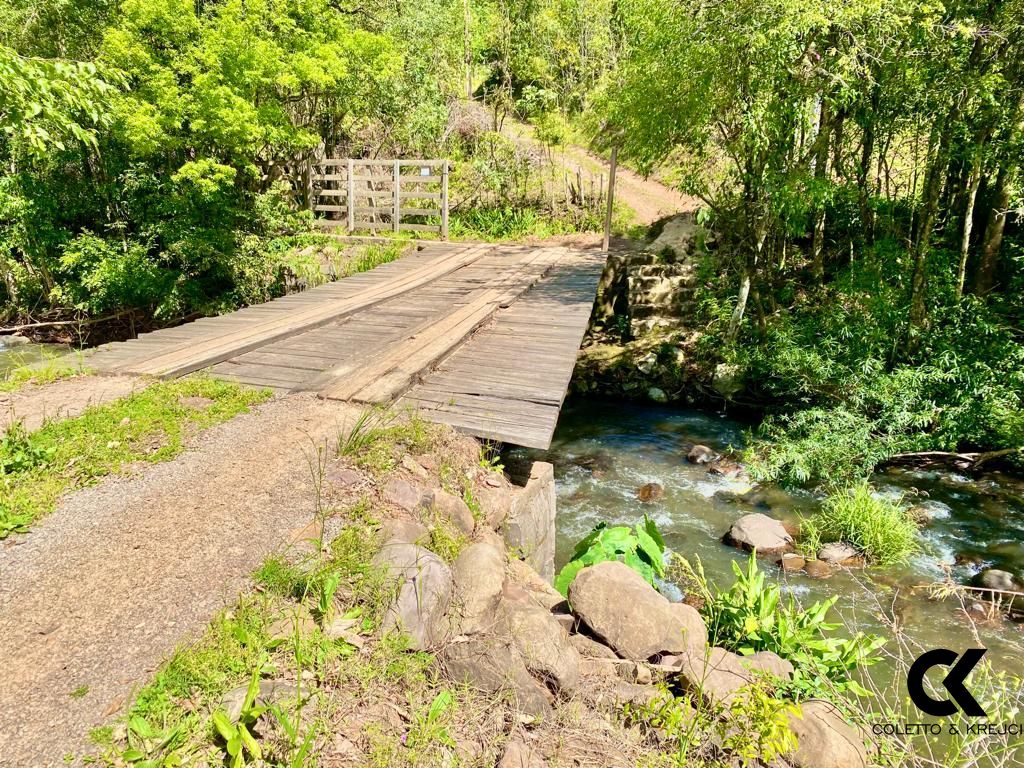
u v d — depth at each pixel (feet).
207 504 10.41
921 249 25.18
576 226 48.91
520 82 71.05
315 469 11.68
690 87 26.05
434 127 51.13
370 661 7.60
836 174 31.17
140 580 8.43
